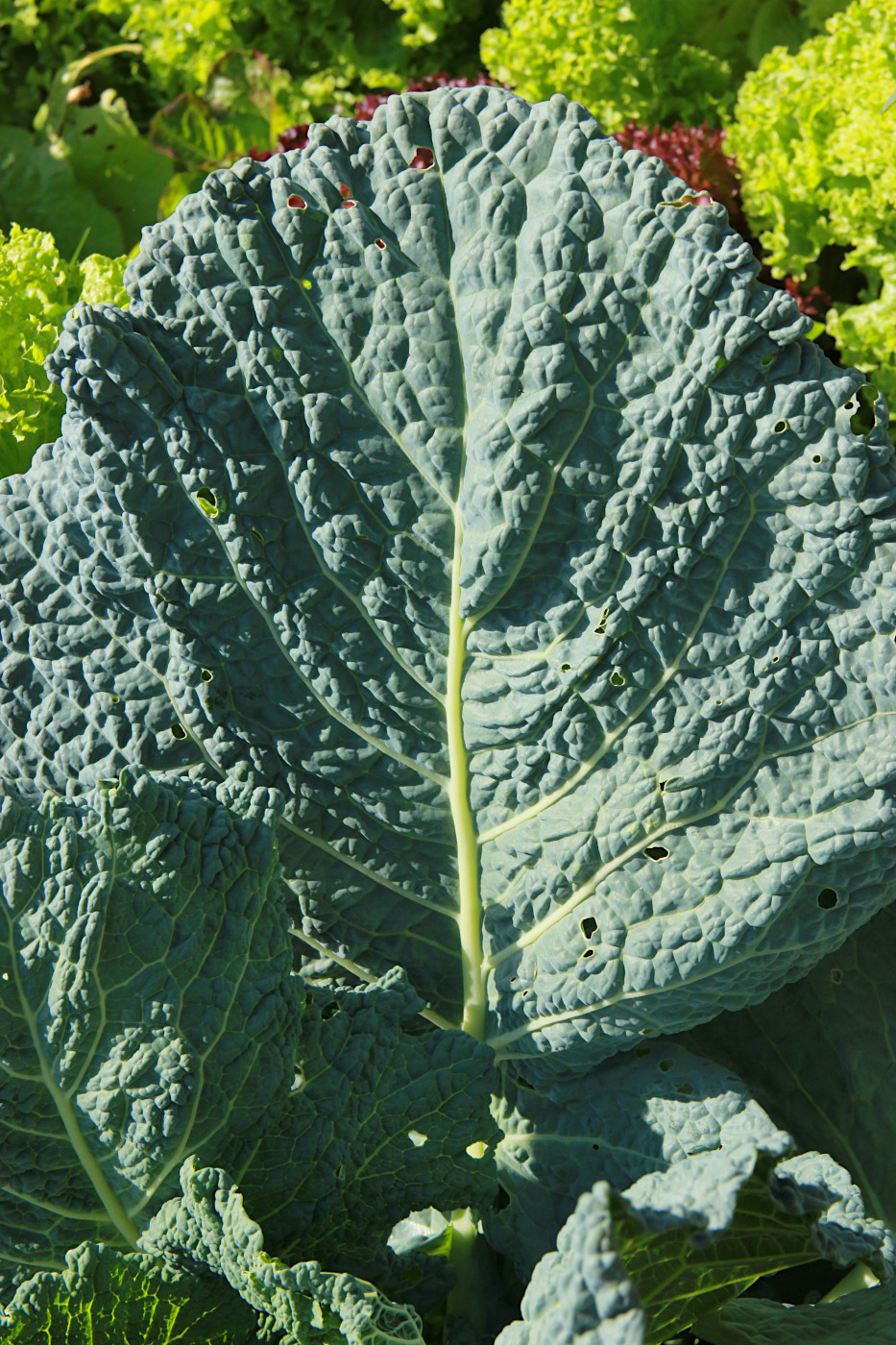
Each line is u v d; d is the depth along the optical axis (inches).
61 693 38.9
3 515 38.5
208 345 37.1
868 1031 41.1
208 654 38.2
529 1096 40.0
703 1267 36.1
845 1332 37.6
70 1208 36.6
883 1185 40.6
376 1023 38.2
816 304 69.1
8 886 35.5
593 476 36.8
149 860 35.9
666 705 37.5
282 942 37.1
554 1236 39.3
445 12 81.0
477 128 36.7
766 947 37.6
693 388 36.2
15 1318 35.0
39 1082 35.9
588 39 73.1
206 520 37.6
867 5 65.6
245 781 38.6
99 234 81.2
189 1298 36.2
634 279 36.2
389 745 38.7
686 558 36.8
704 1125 38.3
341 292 37.0
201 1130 36.4
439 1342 40.2
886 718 36.7
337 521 37.6
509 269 36.6
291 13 82.6
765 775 37.4
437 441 37.3
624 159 36.2
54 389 49.2
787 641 36.9
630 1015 38.4
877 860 37.1
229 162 81.7
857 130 62.7
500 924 39.3
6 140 81.5
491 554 37.3
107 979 35.8
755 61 78.0
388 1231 38.7
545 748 38.1
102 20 91.8
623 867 38.1
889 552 36.3
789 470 36.3
